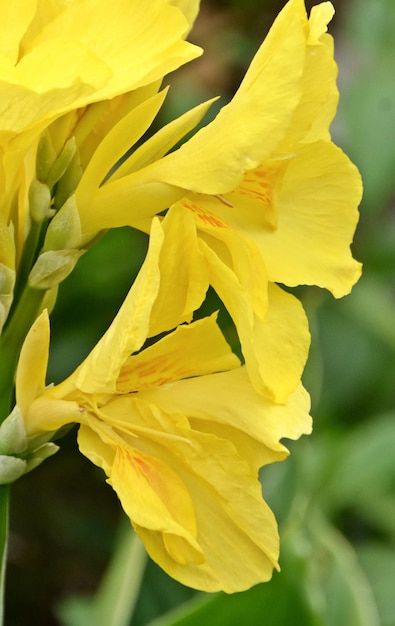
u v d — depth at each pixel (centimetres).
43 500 157
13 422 85
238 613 97
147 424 84
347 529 144
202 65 176
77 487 161
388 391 142
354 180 87
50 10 82
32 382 84
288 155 83
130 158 85
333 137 170
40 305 86
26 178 85
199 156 83
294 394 86
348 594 109
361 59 180
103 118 85
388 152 153
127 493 82
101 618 108
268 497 119
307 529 113
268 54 82
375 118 154
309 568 97
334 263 86
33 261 86
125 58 81
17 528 157
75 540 153
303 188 87
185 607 100
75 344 139
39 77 78
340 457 130
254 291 84
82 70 78
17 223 85
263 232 86
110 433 84
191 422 86
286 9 82
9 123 79
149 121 85
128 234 136
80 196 84
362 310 146
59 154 84
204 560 83
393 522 129
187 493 84
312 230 87
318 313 146
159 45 81
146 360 85
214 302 132
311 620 97
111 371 81
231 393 85
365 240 154
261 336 85
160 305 83
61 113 81
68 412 84
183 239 82
